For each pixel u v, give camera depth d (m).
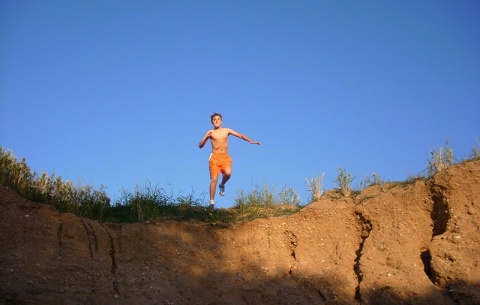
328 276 8.95
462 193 9.45
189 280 8.84
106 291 8.25
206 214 10.66
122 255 9.00
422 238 9.31
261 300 8.65
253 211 10.77
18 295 7.64
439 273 8.44
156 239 9.36
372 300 8.41
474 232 8.81
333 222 9.96
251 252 9.62
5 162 10.05
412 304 8.15
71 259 8.58
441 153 10.64
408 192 9.90
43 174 10.33
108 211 10.73
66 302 7.78
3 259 8.16
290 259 9.56
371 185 10.96
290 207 11.17
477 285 8.10
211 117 11.16
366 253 9.18
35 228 8.80
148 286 8.52
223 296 8.63
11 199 9.13
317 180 11.23
